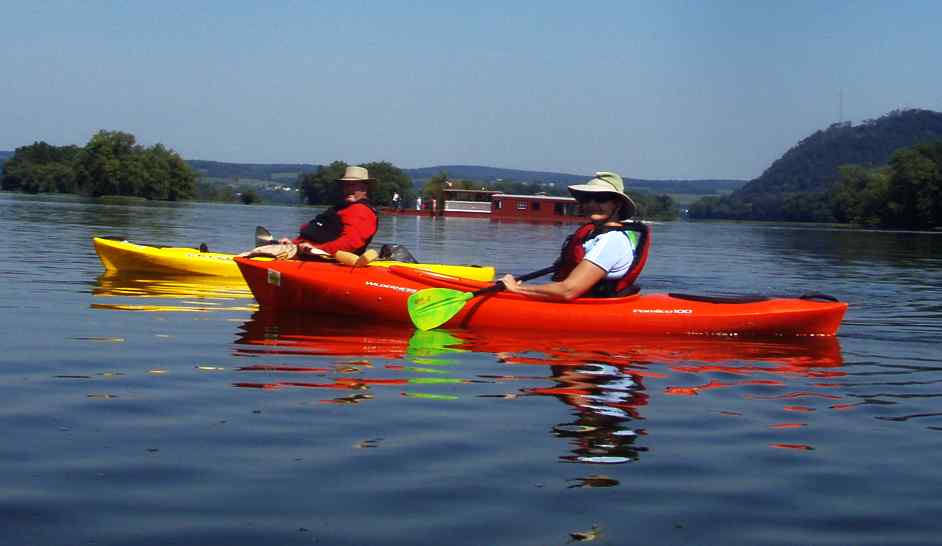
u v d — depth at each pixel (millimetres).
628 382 5512
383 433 4238
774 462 3977
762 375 5848
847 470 3885
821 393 5359
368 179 9062
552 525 3201
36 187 69062
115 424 4242
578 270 7234
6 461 3670
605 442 4199
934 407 5039
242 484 3506
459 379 5453
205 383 5133
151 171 69000
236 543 2977
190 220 30047
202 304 8531
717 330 7383
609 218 7422
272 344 6453
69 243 15703
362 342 6652
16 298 8438
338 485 3527
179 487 3451
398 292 7613
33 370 5309
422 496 3436
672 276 14305
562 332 7289
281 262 8164
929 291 12102
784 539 3145
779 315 7418
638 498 3490
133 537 3000
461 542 3035
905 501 3523
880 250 24594
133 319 7418
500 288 7316
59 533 3014
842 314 7512
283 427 4281
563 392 5176
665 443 4219
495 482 3611
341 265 8141
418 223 38781
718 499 3504
